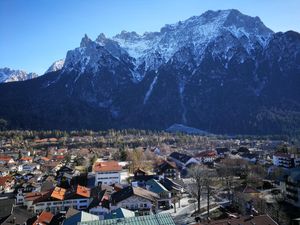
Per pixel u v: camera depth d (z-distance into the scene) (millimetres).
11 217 110625
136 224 64500
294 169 151250
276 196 138125
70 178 181125
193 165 198625
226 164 189500
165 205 131125
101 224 66188
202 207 127562
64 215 112688
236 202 128000
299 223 97688
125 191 131375
